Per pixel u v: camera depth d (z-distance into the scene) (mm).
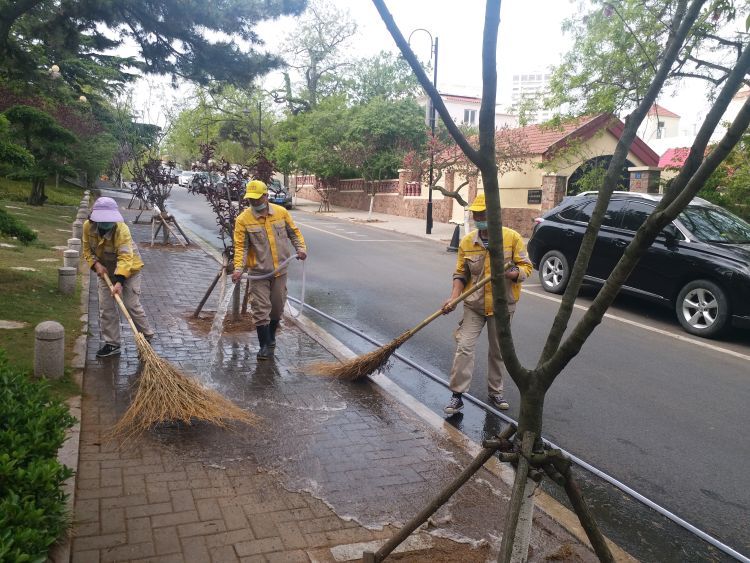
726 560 3621
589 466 4664
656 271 9312
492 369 5730
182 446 4426
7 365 3613
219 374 6027
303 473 4152
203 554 3211
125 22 15750
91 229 6027
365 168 30844
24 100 21891
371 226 24391
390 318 9055
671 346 8102
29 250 11789
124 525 3426
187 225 20594
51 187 28594
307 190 42438
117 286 5809
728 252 8602
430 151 21094
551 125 15430
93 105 33625
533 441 2633
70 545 3189
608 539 3719
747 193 14078
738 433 5375
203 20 15367
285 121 42312
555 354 2562
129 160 32281
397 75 37625
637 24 12125
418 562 3281
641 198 10055
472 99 40562
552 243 11180
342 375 6039
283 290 6652
